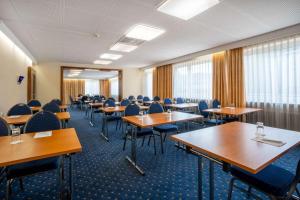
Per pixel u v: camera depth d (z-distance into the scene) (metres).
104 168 2.55
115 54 6.29
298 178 1.10
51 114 2.13
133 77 9.84
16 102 4.75
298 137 1.64
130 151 3.26
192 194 1.91
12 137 1.69
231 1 2.66
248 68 4.73
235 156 1.19
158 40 4.60
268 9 2.93
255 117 4.56
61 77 7.85
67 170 2.48
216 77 5.59
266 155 1.21
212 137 1.67
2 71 3.75
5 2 2.60
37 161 1.69
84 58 6.99
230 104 4.96
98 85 17.64
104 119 4.42
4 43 3.84
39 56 6.50
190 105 5.23
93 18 3.19
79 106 11.82
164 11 2.95
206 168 2.53
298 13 3.09
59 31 3.85
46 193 1.93
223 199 1.82
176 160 2.83
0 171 1.62
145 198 1.85
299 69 3.82
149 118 2.83
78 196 1.87
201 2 2.68
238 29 3.84
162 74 8.23
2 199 1.82
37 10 2.86
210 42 4.82
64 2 2.62
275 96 4.18
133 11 2.93
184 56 6.54
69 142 1.53
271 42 4.24
